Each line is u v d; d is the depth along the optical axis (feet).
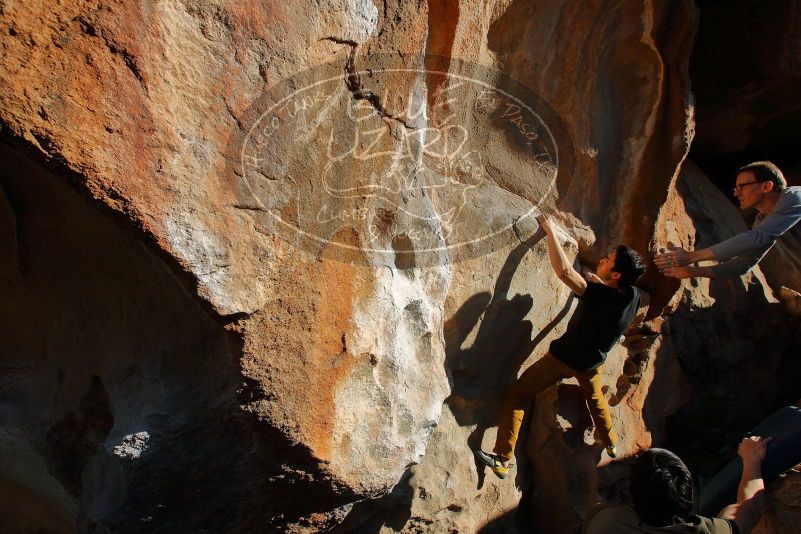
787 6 16.48
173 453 8.57
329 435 8.60
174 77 6.75
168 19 6.63
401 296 9.17
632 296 11.82
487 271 11.75
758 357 17.66
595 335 11.70
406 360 9.39
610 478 14.16
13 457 12.46
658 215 13.20
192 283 7.23
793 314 17.92
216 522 9.14
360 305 8.65
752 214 19.56
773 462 12.18
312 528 9.55
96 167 6.39
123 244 8.20
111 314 9.55
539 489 14.20
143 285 8.64
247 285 7.58
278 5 7.22
